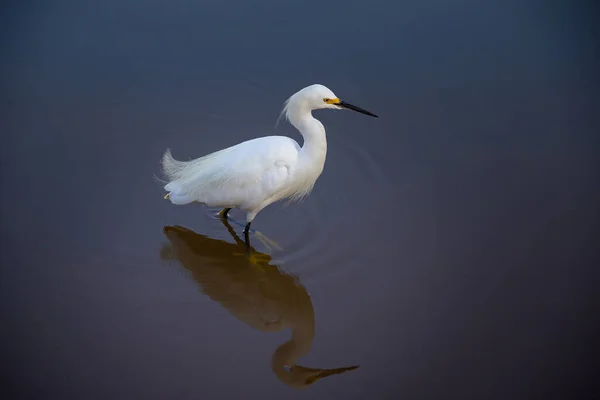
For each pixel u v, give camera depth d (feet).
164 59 48.80
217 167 36.94
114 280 35.45
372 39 49.93
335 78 47.52
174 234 38.75
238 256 37.52
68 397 29.27
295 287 35.53
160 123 45.19
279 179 35.99
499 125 44.37
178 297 34.96
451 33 50.21
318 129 35.91
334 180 41.60
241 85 47.65
